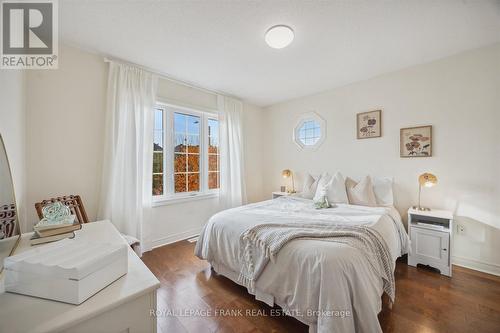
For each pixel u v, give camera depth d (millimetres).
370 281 1283
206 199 3467
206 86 3287
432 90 2502
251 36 1998
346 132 3256
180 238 3123
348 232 1527
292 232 1563
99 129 2336
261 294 1610
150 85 2682
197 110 3328
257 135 4383
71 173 2156
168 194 3027
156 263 2412
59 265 663
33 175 1934
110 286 746
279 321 1535
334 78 3000
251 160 4270
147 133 2650
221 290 1909
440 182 2451
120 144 2395
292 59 2451
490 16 1727
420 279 2043
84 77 2234
